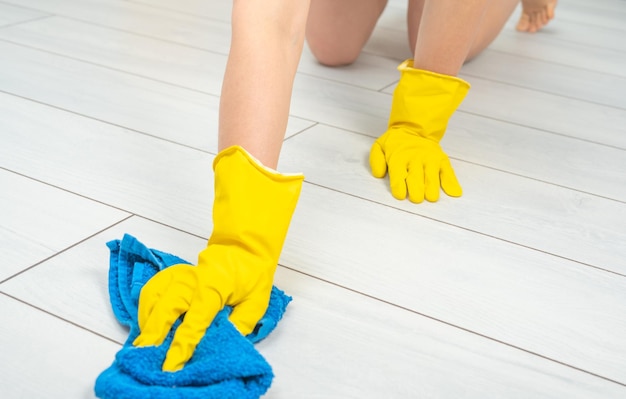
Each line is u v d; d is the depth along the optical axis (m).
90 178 1.02
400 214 1.01
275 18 0.74
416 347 0.75
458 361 0.73
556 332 0.80
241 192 0.70
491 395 0.69
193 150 1.14
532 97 1.57
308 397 0.66
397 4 2.36
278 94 0.74
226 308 0.70
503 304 0.83
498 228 1.01
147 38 1.71
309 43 1.62
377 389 0.68
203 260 0.70
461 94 1.13
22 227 0.88
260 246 0.72
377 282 0.85
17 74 1.39
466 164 1.21
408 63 1.17
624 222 1.06
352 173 1.12
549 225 1.03
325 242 0.92
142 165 1.08
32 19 1.77
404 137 1.13
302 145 1.21
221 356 0.63
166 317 0.67
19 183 0.98
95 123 1.21
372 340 0.75
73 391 0.64
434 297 0.83
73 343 0.70
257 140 0.72
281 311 0.75
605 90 1.66
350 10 1.52
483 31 1.65
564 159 1.26
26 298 0.75
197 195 1.00
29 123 1.18
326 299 0.81
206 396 0.59
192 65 1.55
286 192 0.71
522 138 1.34
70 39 1.64
